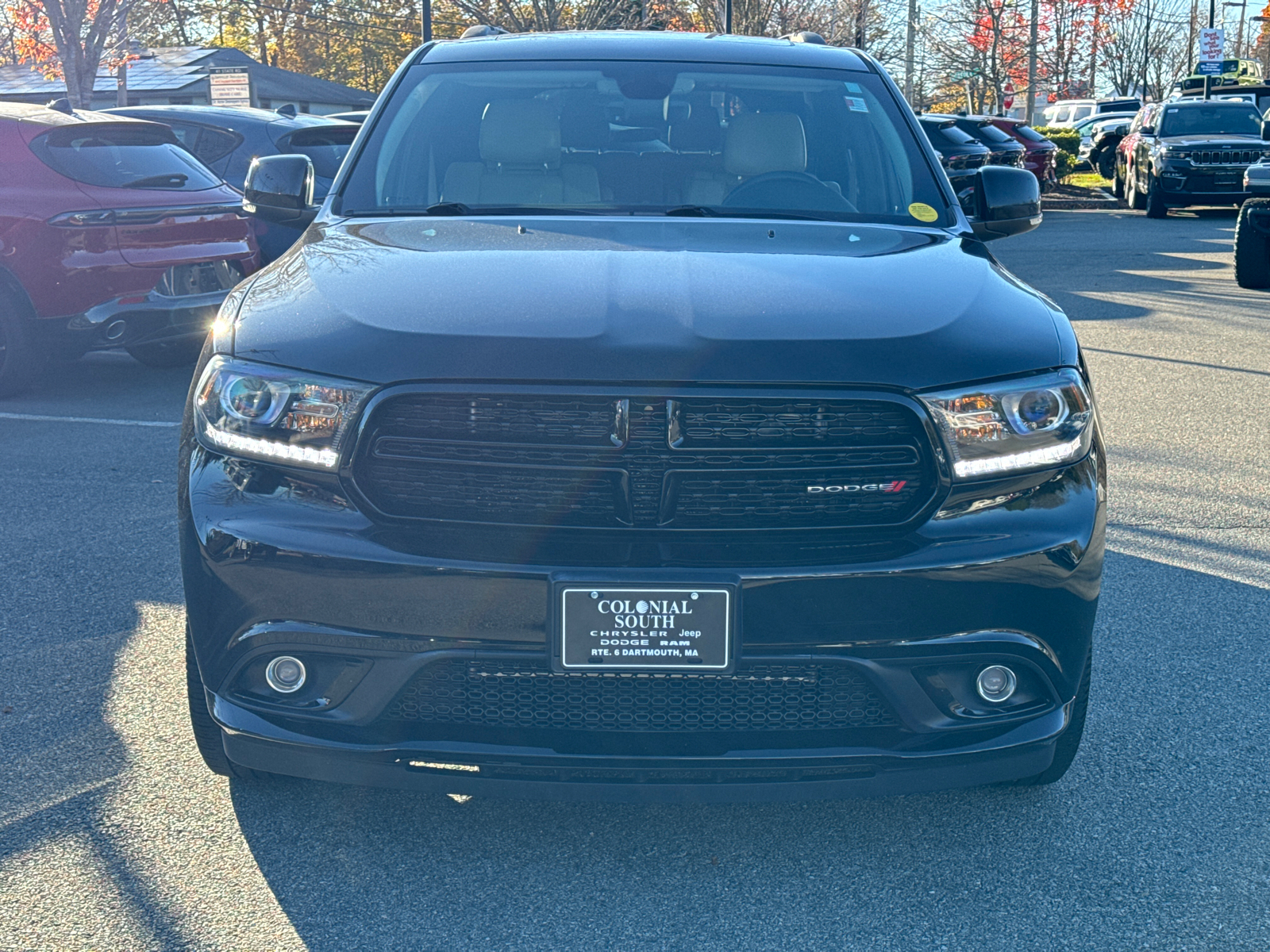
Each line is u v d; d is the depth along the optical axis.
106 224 7.40
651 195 3.77
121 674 3.75
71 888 2.66
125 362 9.21
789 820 2.98
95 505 5.49
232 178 9.18
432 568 2.50
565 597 2.48
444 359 2.57
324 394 2.60
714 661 2.50
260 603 2.59
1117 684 3.77
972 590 2.56
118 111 9.34
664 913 2.62
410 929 2.55
